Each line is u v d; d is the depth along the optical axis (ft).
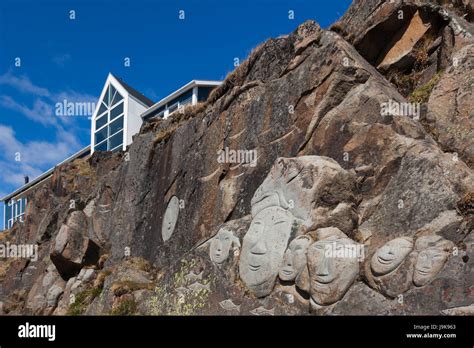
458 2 37.60
